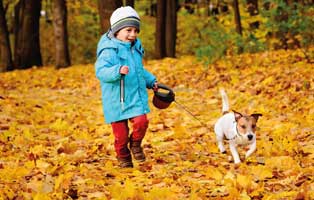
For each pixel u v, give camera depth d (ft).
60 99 51.70
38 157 27.40
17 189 21.17
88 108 45.16
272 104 39.04
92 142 32.07
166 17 86.33
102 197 19.97
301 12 58.13
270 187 20.42
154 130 34.42
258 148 27.27
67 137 33.09
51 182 21.79
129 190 19.94
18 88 62.64
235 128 24.16
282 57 58.08
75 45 115.14
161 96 26.17
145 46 110.32
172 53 86.22
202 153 27.84
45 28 119.24
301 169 22.09
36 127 36.88
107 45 24.73
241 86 48.21
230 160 25.29
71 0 108.37
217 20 86.33
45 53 116.26
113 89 24.72
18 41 90.63
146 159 27.04
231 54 60.18
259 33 64.85
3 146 30.22
